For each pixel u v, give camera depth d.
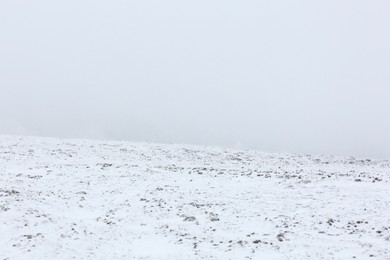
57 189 25.36
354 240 16.02
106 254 15.24
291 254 14.77
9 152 42.06
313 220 18.80
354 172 35.12
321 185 25.42
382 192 22.95
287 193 23.86
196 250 15.59
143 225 18.94
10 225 17.48
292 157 51.53
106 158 42.34
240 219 19.41
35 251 15.08
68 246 15.74
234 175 29.58
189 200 22.88
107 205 22.16
